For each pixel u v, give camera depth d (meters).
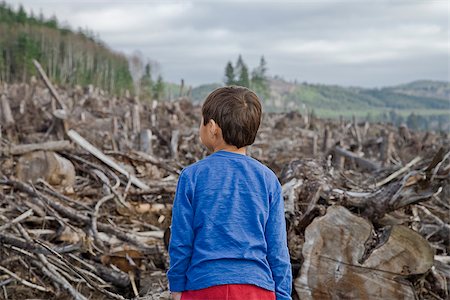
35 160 8.34
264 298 2.50
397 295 4.27
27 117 15.00
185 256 2.53
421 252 4.34
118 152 9.84
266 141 20.84
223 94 2.65
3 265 5.58
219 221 2.54
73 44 97.12
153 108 25.58
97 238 6.18
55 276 5.28
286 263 2.62
